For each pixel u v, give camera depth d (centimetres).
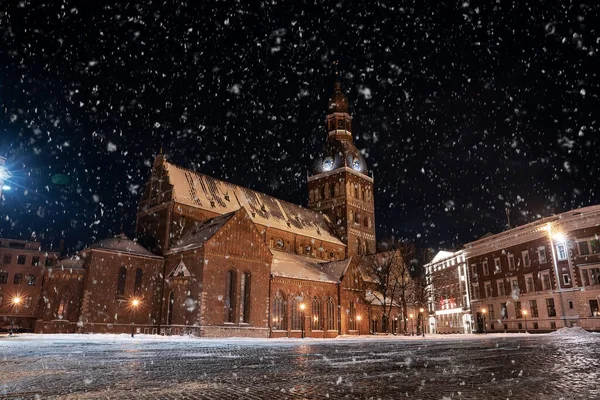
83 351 2506
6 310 9688
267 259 6469
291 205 9225
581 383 1163
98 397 996
